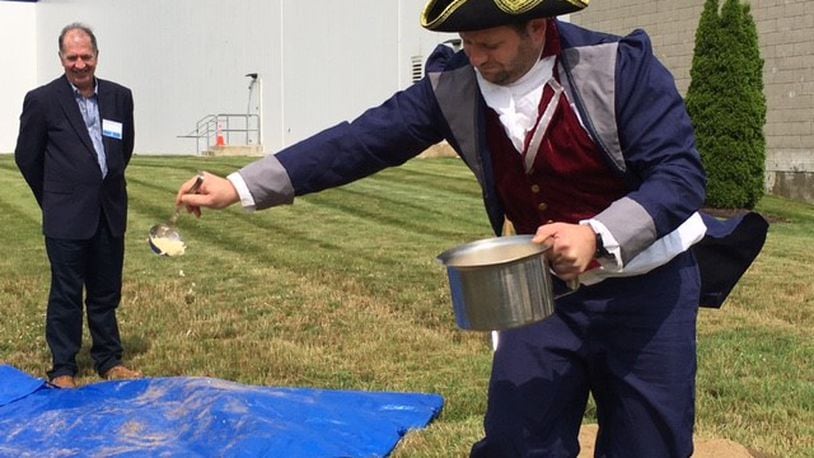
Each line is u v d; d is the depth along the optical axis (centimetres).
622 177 254
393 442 421
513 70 248
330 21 2281
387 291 764
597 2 1680
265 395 469
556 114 251
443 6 254
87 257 535
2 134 3969
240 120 2695
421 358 573
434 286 779
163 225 302
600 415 282
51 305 528
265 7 2536
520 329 270
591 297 263
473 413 471
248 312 699
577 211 263
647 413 263
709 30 1260
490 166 267
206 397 460
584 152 253
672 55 1556
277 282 816
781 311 685
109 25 3447
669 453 266
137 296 757
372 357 575
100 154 525
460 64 267
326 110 2319
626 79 246
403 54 2038
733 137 1254
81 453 407
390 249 985
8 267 920
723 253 290
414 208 1302
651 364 262
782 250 966
